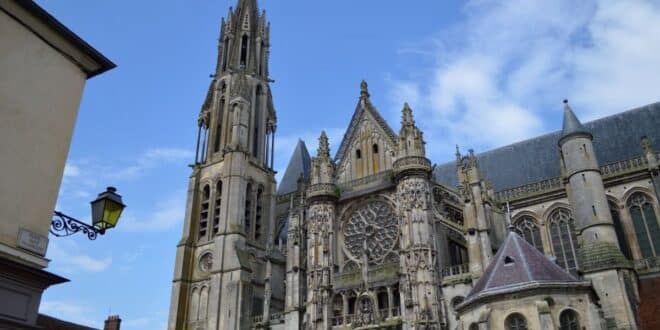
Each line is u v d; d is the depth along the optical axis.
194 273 75.56
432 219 55.03
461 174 55.97
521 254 41.22
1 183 16.05
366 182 62.88
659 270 50.69
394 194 59.41
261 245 79.06
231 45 95.50
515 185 70.50
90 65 20.06
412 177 56.50
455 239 57.69
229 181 78.00
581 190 55.59
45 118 17.94
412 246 52.72
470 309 41.06
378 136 65.38
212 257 74.62
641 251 56.88
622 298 45.28
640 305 46.78
